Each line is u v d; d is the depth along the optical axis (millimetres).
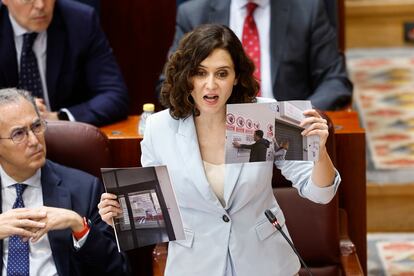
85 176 9383
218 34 7340
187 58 7355
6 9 11539
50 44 11602
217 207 7570
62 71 11695
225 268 7668
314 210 9273
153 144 7859
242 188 7535
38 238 8430
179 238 7402
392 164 13852
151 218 7410
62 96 11820
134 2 13828
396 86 16344
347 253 9344
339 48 13586
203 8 12438
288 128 7230
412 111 15523
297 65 12133
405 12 17578
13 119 8789
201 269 7691
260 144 7266
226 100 7531
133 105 14266
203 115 7691
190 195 7641
